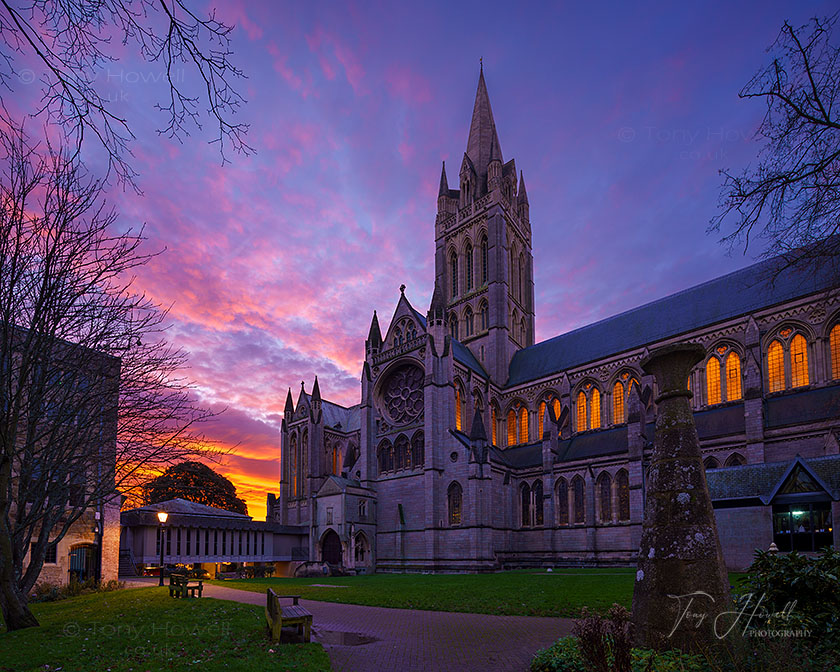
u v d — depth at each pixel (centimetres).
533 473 6750
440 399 6744
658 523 1240
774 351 5584
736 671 1019
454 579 4531
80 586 3700
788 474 4047
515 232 9625
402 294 7794
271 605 1823
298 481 9219
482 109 10150
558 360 7775
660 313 6981
